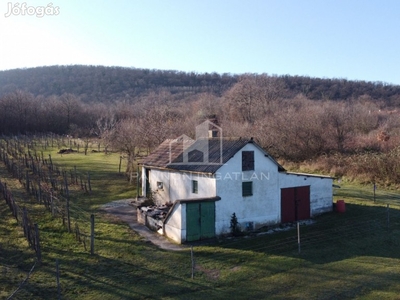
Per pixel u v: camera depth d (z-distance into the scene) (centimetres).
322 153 4634
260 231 2044
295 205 2248
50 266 1502
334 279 1447
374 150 4431
